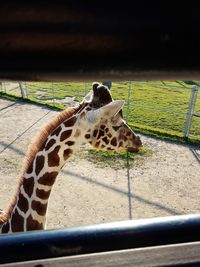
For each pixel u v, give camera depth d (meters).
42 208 2.99
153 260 0.68
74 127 3.08
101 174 7.15
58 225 5.44
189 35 0.34
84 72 0.38
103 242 0.62
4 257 0.60
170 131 9.67
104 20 0.32
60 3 0.31
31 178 2.96
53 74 0.39
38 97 12.94
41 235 0.62
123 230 0.63
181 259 0.68
